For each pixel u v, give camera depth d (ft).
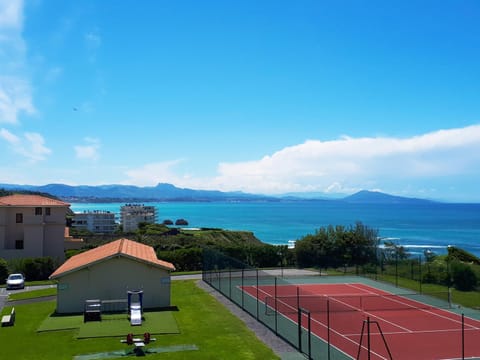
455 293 127.85
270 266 193.88
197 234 368.89
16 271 153.48
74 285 98.53
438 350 72.95
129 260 101.09
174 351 69.67
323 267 189.16
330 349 72.18
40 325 85.87
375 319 94.68
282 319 92.17
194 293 121.08
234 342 74.84
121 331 81.15
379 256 182.50
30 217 184.55
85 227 505.25
